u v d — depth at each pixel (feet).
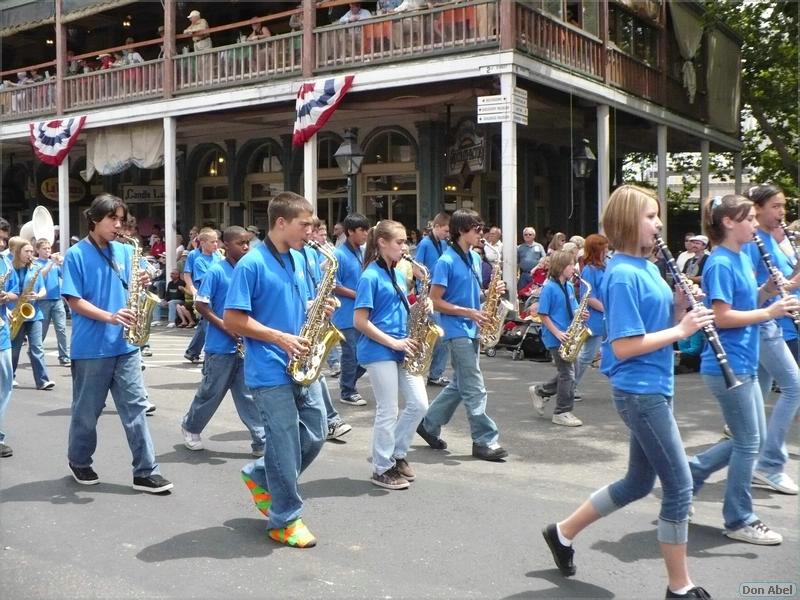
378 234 19.90
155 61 61.87
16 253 30.09
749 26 80.69
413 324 19.97
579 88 51.19
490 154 62.18
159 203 79.56
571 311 26.50
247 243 22.93
